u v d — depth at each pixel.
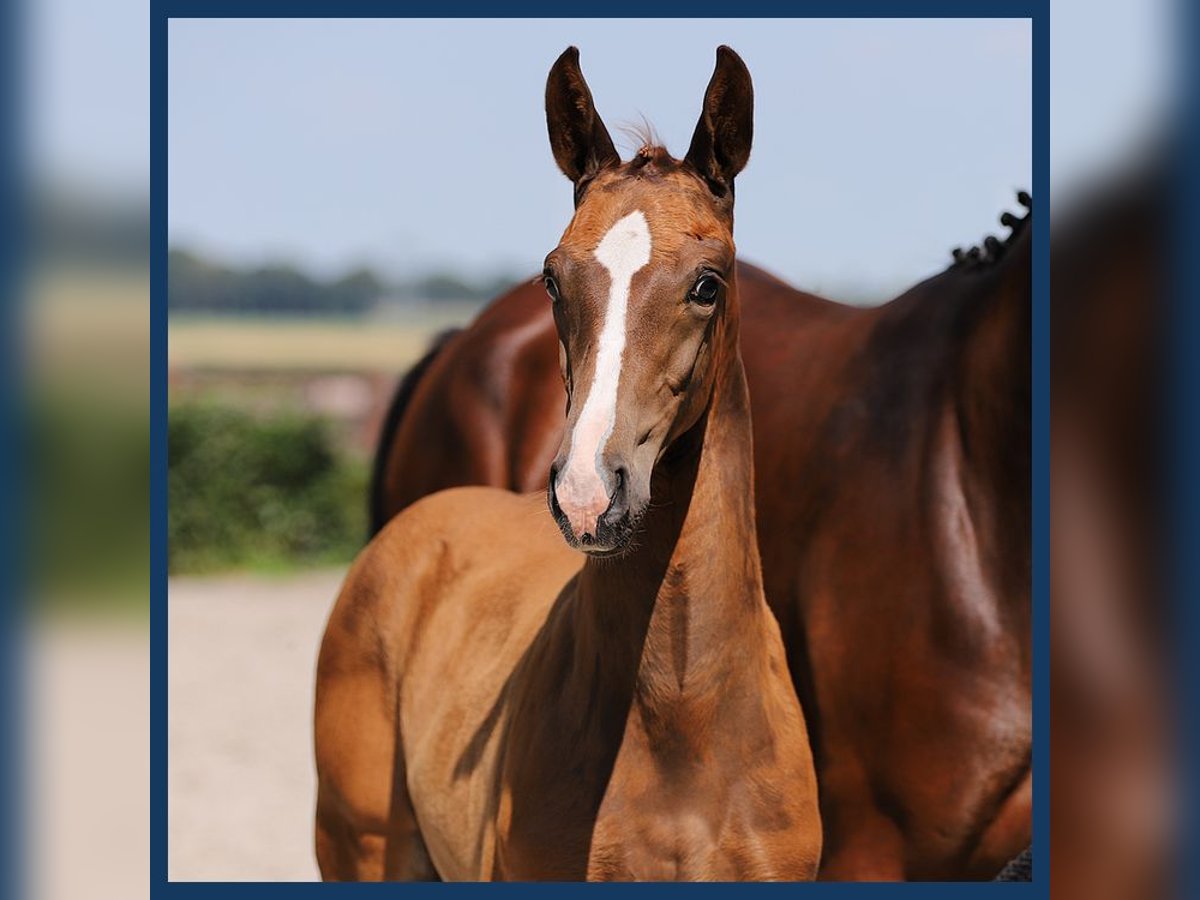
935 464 7.30
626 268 4.99
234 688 16.58
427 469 10.64
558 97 5.80
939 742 7.11
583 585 5.57
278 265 70.12
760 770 5.57
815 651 7.47
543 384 10.31
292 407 26.88
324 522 25.12
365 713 7.42
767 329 8.59
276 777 13.52
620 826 5.48
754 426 8.11
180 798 12.81
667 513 5.32
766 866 5.61
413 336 60.44
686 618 5.35
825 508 7.60
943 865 7.29
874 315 8.07
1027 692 7.01
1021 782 7.04
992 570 7.09
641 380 4.92
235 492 24.69
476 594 7.02
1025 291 7.04
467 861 6.21
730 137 5.52
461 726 6.45
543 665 5.86
